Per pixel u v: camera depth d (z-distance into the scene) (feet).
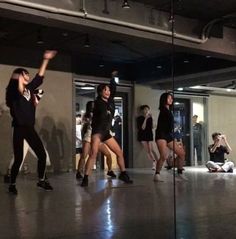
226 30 32.60
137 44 34.37
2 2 21.72
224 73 40.09
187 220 13.99
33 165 33.73
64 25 24.68
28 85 20.86
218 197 19.16
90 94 40.19
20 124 20.61
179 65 38.65
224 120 54.60
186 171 36.76
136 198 18.76
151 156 40.14
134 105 42.91
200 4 27.45
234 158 55.77
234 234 12.21
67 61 38.11
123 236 11.85
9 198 18.85
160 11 27.76
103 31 25.93
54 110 37.17
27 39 33.42
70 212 15.34
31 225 13.16
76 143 38.42
